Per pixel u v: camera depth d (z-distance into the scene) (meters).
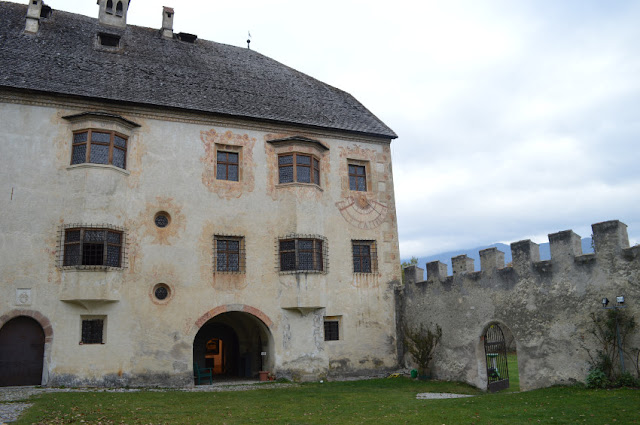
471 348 18.58
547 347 15.92
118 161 18.67
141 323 18.05
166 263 18.83
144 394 15.62
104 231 17.61
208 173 20.23
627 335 14.04
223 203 20.20
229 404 14.41
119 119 18.58
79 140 18.25
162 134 19.75
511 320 17.14
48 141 17.95
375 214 23.14
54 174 17.78
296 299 20.14
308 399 15.55
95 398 14.37
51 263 17.19
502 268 17.75
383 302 22.41
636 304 13.94
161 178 19.38
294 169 21.31
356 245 22.55
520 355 16.69
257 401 15.06
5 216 16.98
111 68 20.70
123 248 18.06
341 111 24.77
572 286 15.50
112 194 18.02
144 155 19.27
